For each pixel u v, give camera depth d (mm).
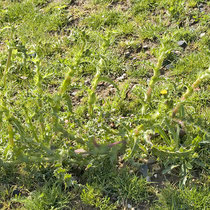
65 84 2639
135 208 2723
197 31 4387
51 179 2887
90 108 2830
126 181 2848
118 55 4223
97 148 2705
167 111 2922
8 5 5238
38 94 2662
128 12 4871
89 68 4020
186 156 2824
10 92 3791
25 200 2686
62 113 2891
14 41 2482
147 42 4383
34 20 4809
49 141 2832
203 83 3709
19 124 2582
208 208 2596
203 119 3250
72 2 5223
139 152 2938
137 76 3936
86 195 2740
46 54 4312
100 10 4953
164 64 4047
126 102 3590
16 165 3000
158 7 4844
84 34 2516
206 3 4828
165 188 2791
